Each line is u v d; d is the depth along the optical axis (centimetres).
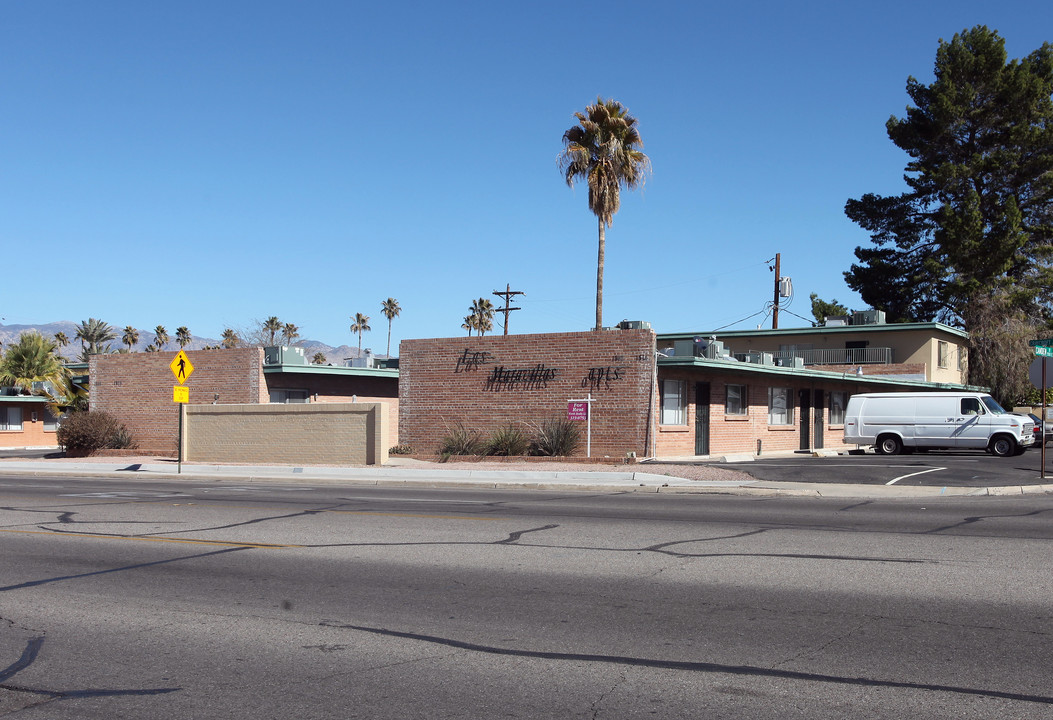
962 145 5300
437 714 543
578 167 3612
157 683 609
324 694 582
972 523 1320
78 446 3372
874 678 599
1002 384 4962
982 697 561
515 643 693
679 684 592
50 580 950
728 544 1126
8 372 5291
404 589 886
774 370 3147
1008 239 4897
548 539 1184
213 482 2375
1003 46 5131
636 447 2616
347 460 2711
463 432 2844
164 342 10769
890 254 5544
